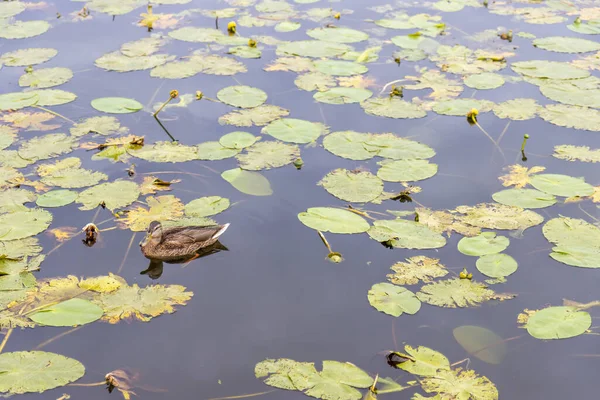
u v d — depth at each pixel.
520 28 11.38
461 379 4.69
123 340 5.02
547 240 6.20
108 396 4.51
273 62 9.85
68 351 4.89
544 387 4.68
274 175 7.19
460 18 11.85
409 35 10.94
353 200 6.73
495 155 7.64
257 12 11.90
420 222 6.43
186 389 4.60
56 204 6.55
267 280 5.71
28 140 7.64
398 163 7.34
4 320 5.13
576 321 5.21
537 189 6.92
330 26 11.23
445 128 8.20
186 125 8.13
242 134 7.85
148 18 11.38
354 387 4.59
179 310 5.33
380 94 8.98
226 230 6.34
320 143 7.82
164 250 5.95
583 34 11.09
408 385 4.64
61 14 11.54
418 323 5.26
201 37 10.60
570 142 7.90
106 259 5.88
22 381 4.55
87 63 9.73
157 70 9.45
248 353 4.94
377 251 6.08
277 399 4.51
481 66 9.83
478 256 5.98
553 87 9.12
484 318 5.31
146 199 6.70
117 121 8.19
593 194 6.81
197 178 7.13
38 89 8.80
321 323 5.25
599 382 4.73
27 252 5.89
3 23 11.01
